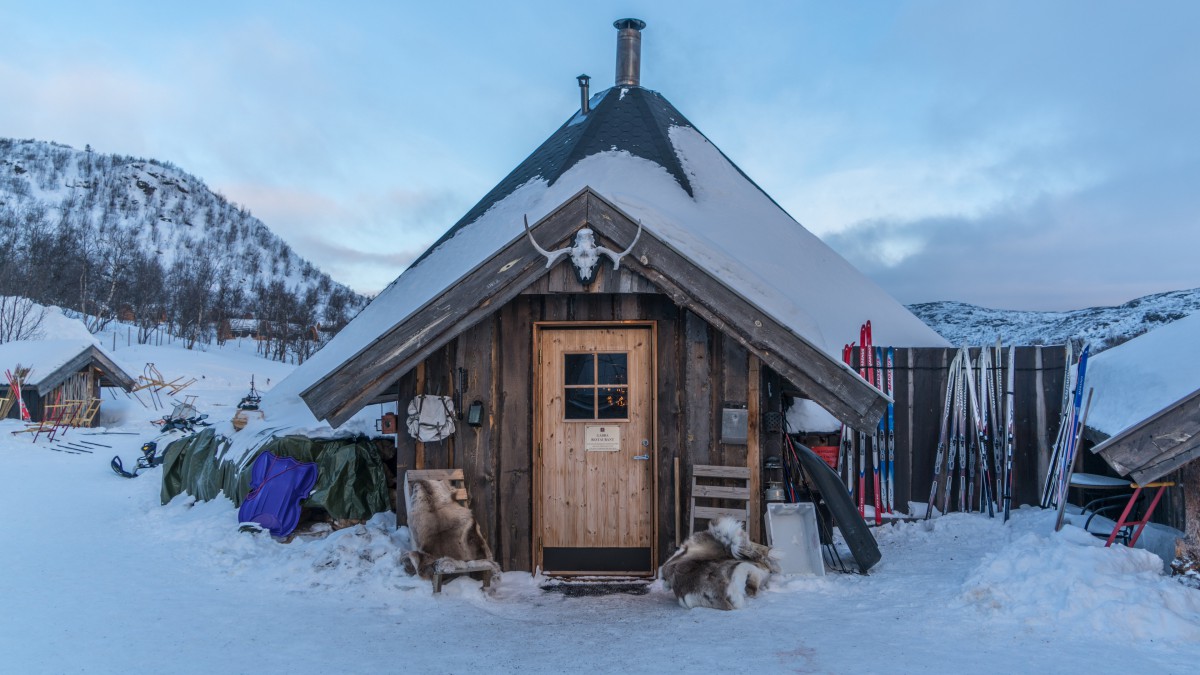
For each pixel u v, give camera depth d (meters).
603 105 11.91
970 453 8.44
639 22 12.90
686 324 6.66
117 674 4.41
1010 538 7.30
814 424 8.35
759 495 6.51
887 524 8.23
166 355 42.53
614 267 6.39
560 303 6.78
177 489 10.12
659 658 4.63
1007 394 8.33
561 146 11.59
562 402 6.85
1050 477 8.28
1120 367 8.57
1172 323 8.71
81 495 11.05
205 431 10.07
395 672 4.46
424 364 6.83
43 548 7.65
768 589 6.05
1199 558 5.44
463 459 6.76
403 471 6.87
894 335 10.09
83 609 5.67
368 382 6.37
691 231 8.39
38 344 23.44
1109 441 5.57
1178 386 6.60
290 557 6.83
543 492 6.82
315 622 5.43
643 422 6.80
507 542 6.73
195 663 4.59
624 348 6.84
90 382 23.67
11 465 14.50
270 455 7.99
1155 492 6.80
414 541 6.34
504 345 6.79
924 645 4.71
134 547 7.71
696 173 11.27
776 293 7.82
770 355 6.25
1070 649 4.55
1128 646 4.58
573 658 4.67
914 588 5.97
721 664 4.48
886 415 8.62
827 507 6.84
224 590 6.23
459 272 9.64
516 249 6.43
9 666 4.51
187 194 163.50
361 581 6.32
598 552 6.77
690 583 5.78
